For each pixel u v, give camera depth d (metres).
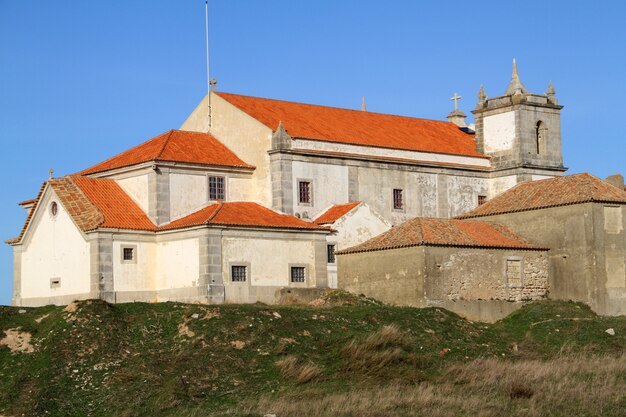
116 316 51.53
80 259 67.50
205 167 72.06
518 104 83.31
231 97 78.44
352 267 66.12
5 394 45.03
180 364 48.34
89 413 44.28
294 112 79.56
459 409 43.88
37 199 71.06
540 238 68.62
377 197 77.69
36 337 49.34
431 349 54.28
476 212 72.88
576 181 70.06
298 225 69.69
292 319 54.03
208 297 64.88
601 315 65.56
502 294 64.94
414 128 85.88
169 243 68.00
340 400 44.78
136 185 71.19
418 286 62.19
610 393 46.25
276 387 47.47
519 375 49.56
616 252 67.31
